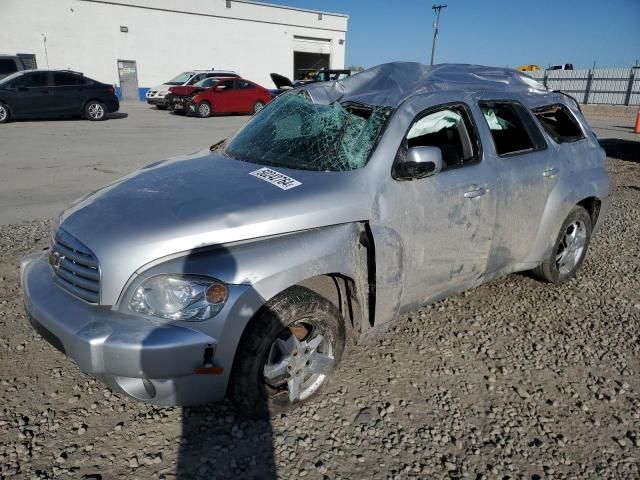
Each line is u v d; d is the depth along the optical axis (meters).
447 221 3.32
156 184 2.98
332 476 2.48
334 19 37.06
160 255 2.43
